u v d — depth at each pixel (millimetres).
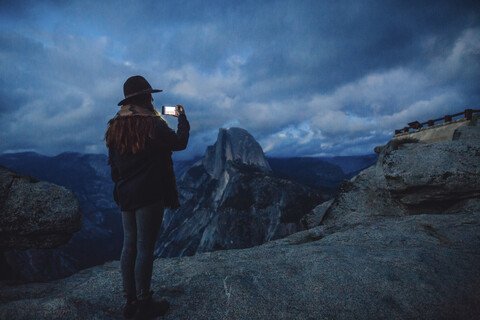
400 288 2035
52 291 2727
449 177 4766
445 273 2238
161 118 1841
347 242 3539
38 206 3340
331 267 2432
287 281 2232
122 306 1958
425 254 2627
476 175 4605
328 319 1715
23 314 1560
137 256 1739
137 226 1747
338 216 6223
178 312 1807
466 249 2826
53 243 3457
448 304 1835
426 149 5430
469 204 4531
